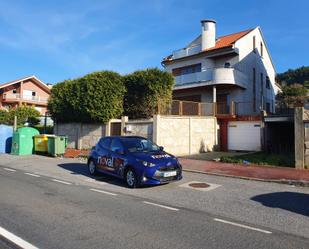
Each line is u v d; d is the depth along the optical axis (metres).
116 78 20.97
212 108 23.52
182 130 20.27
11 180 11.16
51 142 19.16
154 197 8.70
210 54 29.42
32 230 5.79
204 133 22.41
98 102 20.31
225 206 7.73
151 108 21.12
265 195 9.05
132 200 8.30
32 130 20.95
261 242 5.27
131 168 10.14
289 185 10.70
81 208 7.38
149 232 5.72
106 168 11.50
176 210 7.30
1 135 21.77
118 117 21.44
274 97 38.53
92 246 5.04
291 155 18.53
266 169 13.81
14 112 36.06
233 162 15.98
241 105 25.53
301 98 36.88
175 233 5.68
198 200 8.36
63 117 23.34
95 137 21.48
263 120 22.41
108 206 7.61
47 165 15.41
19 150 20.30
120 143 11.30
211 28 30.42
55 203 7.83
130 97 21.94
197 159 17.47
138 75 21.48
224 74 26.48
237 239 5.40
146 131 18.78
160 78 21.28
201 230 5.86
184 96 30.81
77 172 13.23
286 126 25.00
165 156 10.45
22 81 55.34
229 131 24.14
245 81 28.70
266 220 6.57
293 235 5.64
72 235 5.54
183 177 12.16
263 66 34.38
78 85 21.39
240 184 10.80
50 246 5.03
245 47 29.91
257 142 22.70
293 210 7.41
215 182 11.14
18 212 6.97
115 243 5.17
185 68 31.94
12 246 5.02
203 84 27.55
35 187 9.90
